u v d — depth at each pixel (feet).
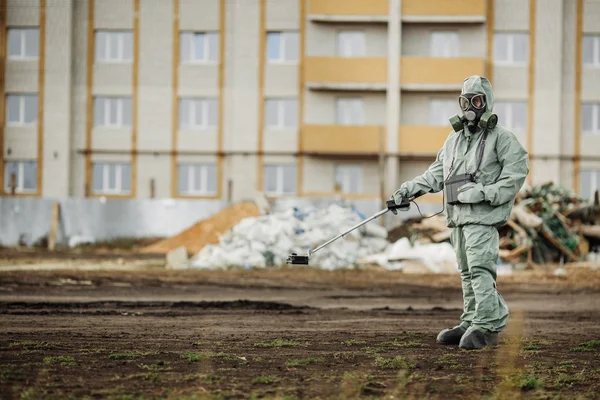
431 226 136.87
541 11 188.34
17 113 190.80
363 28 189.26
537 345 39.11
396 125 187.01
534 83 188.55
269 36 190.90
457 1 185.78
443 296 81.82
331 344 38.06
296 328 46.29
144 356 32.99
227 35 190.60
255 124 189.88
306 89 189.37
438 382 28.14
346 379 27.86
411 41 189.57
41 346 35.99
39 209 176.45
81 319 49.96
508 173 37.19
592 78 189.26
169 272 106.83
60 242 175.73
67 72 189.98
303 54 189.67
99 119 191.52
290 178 190.39
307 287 91.76
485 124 37.37
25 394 24.61
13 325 45.83
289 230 125.90
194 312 56.39
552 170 188.44
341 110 190.39
